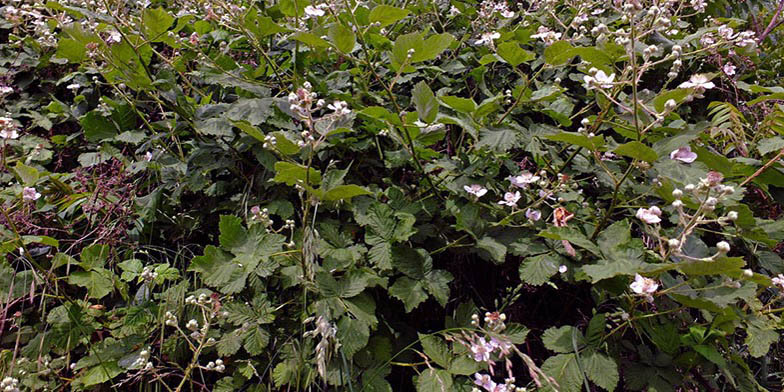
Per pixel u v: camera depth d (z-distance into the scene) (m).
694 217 0.49
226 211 0.73
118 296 0.68
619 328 0.57
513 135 0.61
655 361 0.56
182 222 0.74
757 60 0.90
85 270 0.64
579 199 0.66
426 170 0.64
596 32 0.62
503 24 0.88
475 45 0.85
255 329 0.58
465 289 0.69
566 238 0.55
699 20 1.02
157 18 0.70
